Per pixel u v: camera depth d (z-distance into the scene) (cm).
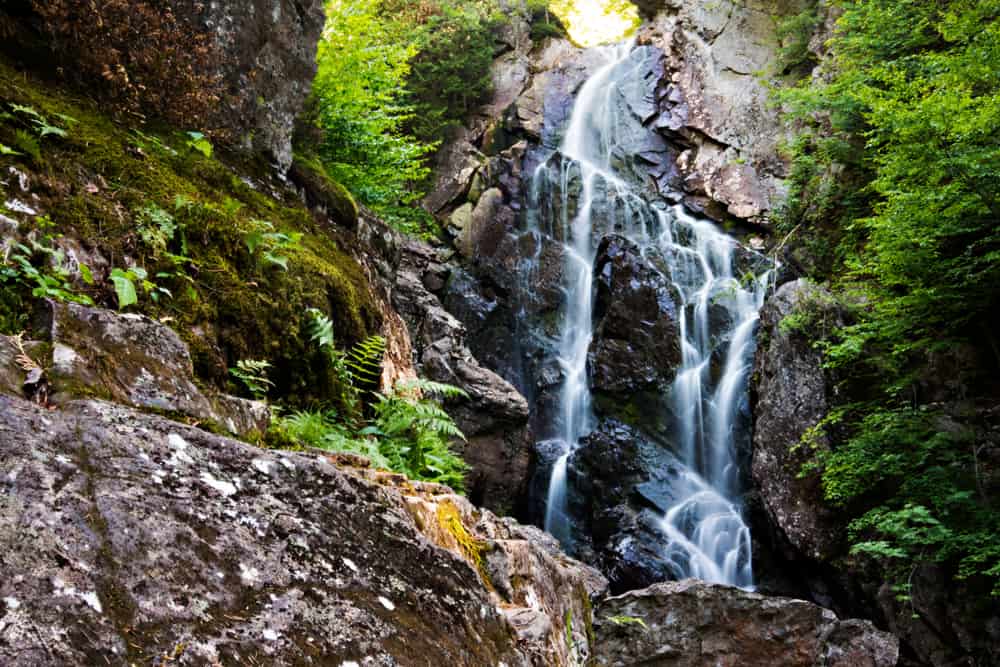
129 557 105
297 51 589
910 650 927
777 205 1675
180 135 469
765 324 1318
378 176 1121
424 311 1227
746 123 1891
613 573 1200
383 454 451
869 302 1151
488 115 2077
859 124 1407
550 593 302
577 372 1562
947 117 825
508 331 1661
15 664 81
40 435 115
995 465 934
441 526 248
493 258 1736
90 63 421
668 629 761
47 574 94
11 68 378
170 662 95
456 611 162
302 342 423
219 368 343
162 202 373
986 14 949
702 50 2073
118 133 406
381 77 1056
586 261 1741
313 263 475
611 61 2209
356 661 120
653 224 1789
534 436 1505
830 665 752
